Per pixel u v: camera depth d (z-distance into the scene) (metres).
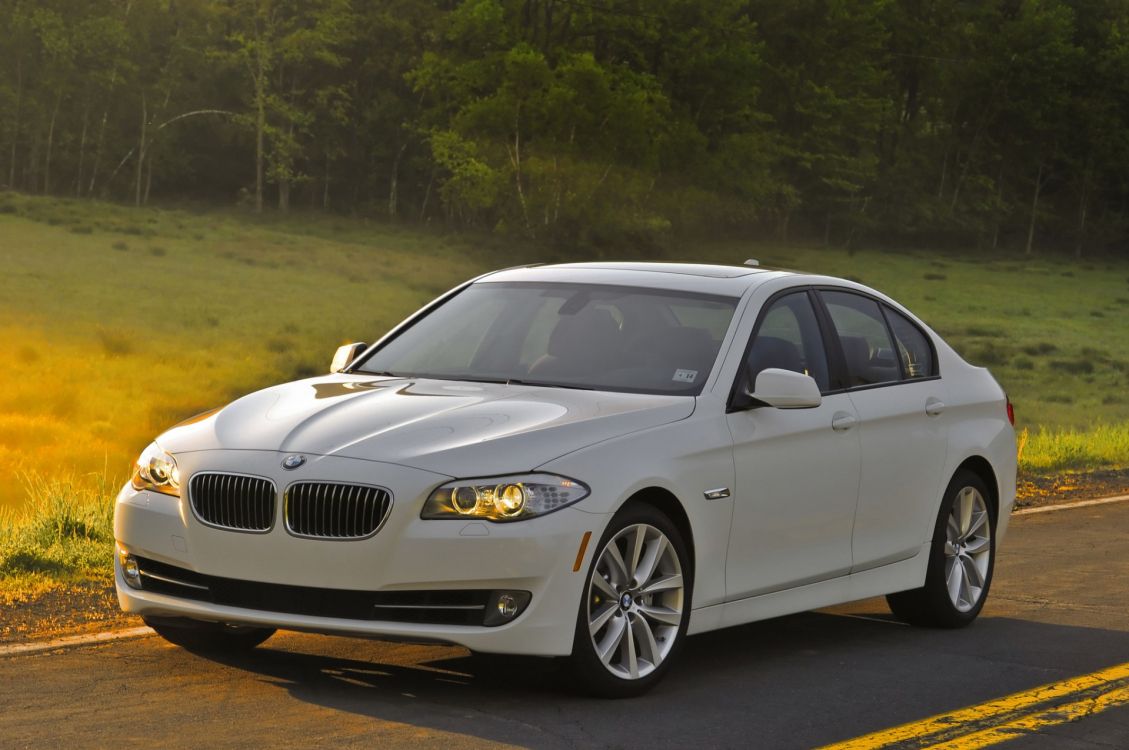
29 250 99.81
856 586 10.23
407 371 9.79
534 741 7.36
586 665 8.05
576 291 10.16
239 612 7.89
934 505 11.00
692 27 178.38
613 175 155.00
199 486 8.07
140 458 8.66
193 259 107.94
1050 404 63.91
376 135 191.62
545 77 154.75
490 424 8.23
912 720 8.23
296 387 9.37
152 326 68.69
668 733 7.67
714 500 8.76
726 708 8.32
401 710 7.89
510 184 156.12
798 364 9.89
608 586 8.13
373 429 8.19
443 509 7.66
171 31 191.50
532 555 7.68
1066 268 198.12
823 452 9.73
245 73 186.62
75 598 10.92
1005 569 14.20
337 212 192.88
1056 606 12.32
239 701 8.01
